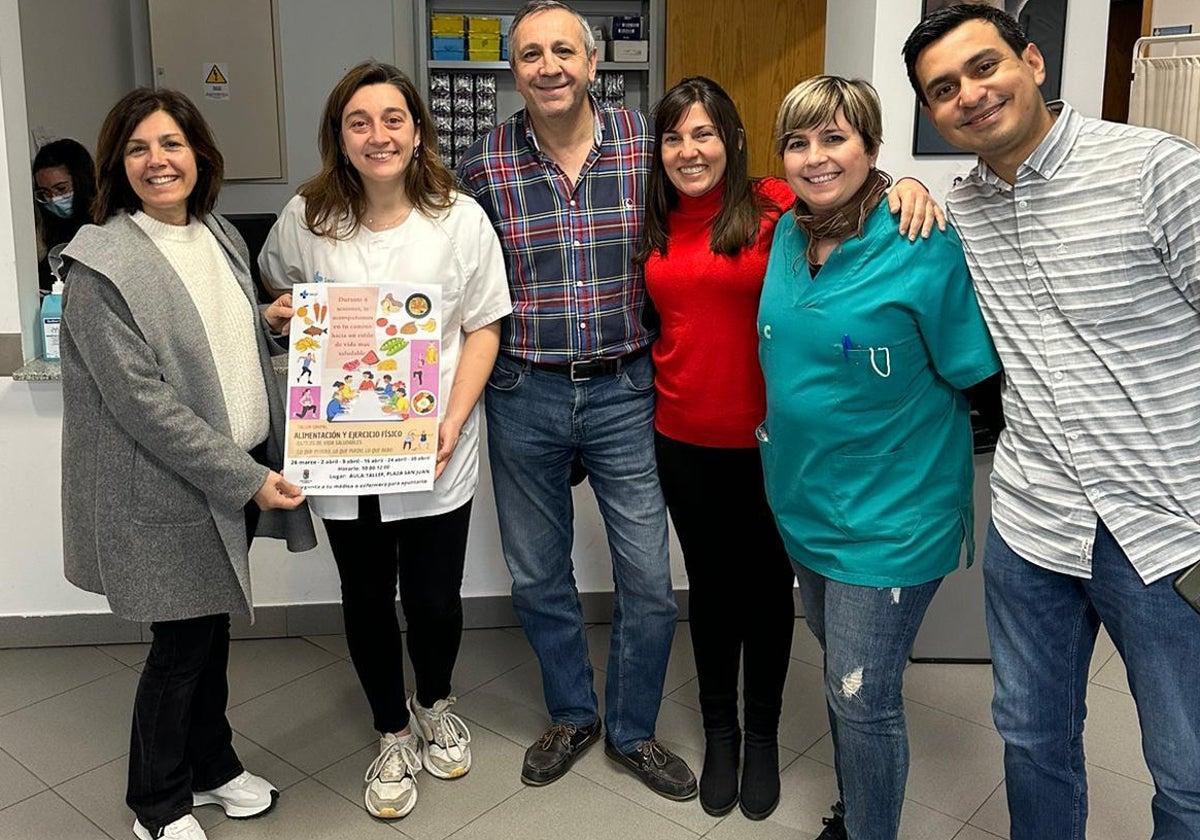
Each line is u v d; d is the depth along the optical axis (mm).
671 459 2096
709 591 2154
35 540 2906
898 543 1690
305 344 1922
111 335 1710
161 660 1930
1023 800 1743
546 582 2277
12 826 2148
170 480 1818
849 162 1614
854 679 1742
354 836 2135
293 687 2744
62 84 4344
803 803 2240
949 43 1470
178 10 4793
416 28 4875
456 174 2113
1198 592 1408
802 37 4246
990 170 1566
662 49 4582
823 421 1684
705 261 1904
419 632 2254
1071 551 1553
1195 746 1498
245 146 4949
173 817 2039
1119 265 1441
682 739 2486
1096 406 1492
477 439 2168
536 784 2307
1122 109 5559
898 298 1588
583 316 2053
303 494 1931
